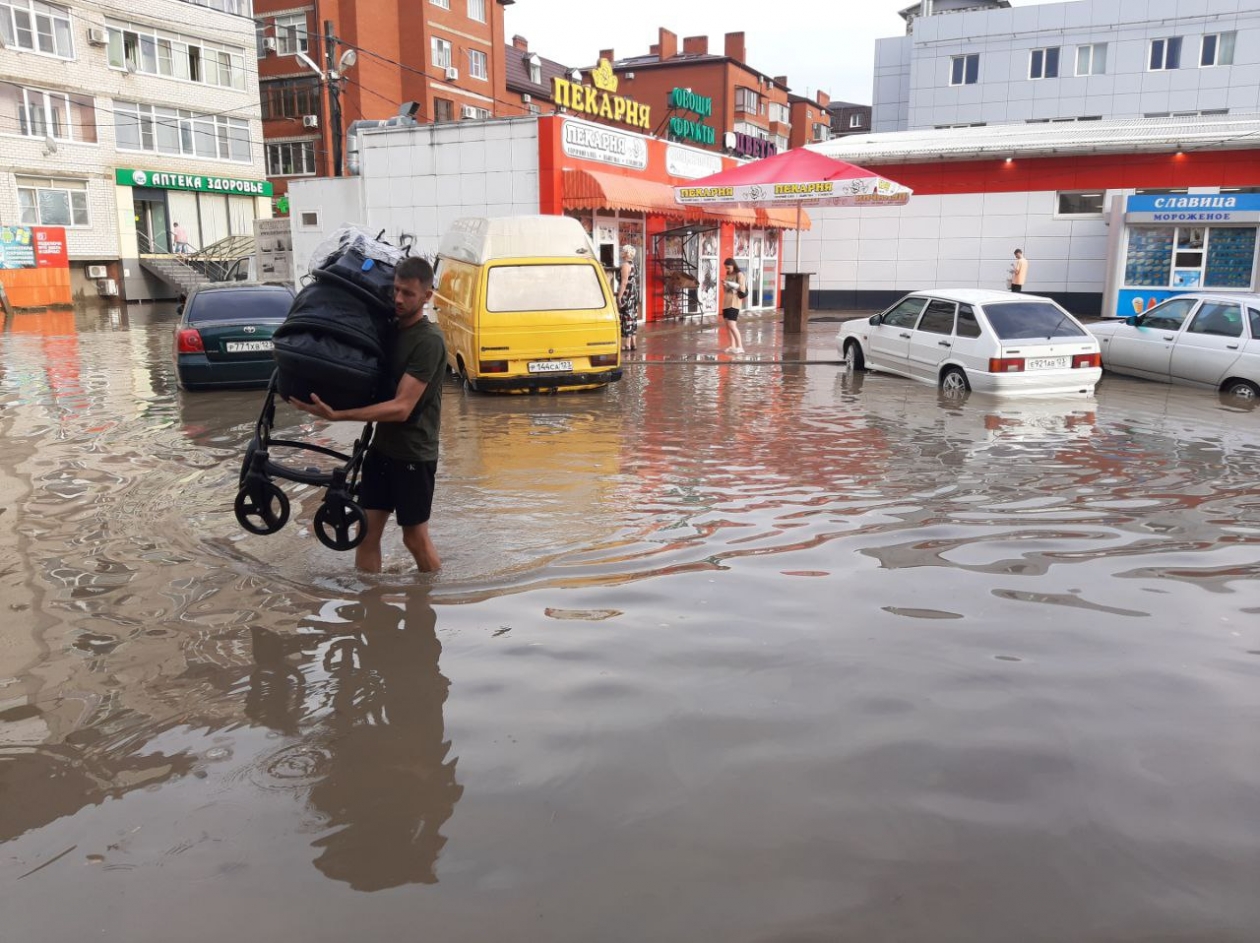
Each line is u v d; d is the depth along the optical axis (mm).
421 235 21797
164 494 6918
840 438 9094
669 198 23484
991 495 6816
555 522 6109
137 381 13305
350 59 31078
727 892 2445
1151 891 2436
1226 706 3492
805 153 19594
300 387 4551
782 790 2926
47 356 16781
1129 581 4941
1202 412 10617
